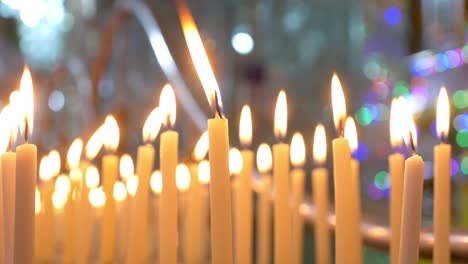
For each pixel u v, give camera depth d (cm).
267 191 75
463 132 121
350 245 53
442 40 122
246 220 66
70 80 150
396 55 143
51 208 72
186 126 117
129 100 161
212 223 51
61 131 137
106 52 103
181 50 118
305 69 196
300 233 71
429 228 66
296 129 190
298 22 196
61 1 175
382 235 68
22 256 51
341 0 197
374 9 150
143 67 169
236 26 190
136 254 61
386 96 164
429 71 131
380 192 159
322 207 71
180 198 82
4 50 178
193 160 74
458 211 119
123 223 74
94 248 77
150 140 65
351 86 192
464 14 111
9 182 53
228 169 51
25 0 178
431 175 123
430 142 127
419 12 126
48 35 178
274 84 189
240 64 186
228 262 51
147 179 62
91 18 169
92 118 102
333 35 198
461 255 63
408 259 50
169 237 56
